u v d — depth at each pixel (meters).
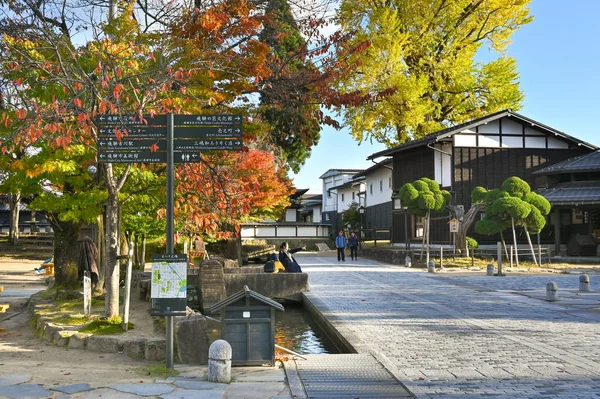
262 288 19.80
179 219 13.32
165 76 9.89
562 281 22.59
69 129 8.41
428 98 42.62
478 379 7.78
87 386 7.26
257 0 12.22
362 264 33.84
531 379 7.75
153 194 12.53
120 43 10.84
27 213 70.69
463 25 42.41
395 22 38.00
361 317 13.60
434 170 37.47
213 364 7.69
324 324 13.66
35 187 11.81
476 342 10.45
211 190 11.43
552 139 37.38
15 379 7.55
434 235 37.50
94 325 10.32
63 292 14.03
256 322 8.78
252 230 51.47
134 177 12.22
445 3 41.00
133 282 17.98
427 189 30.11
